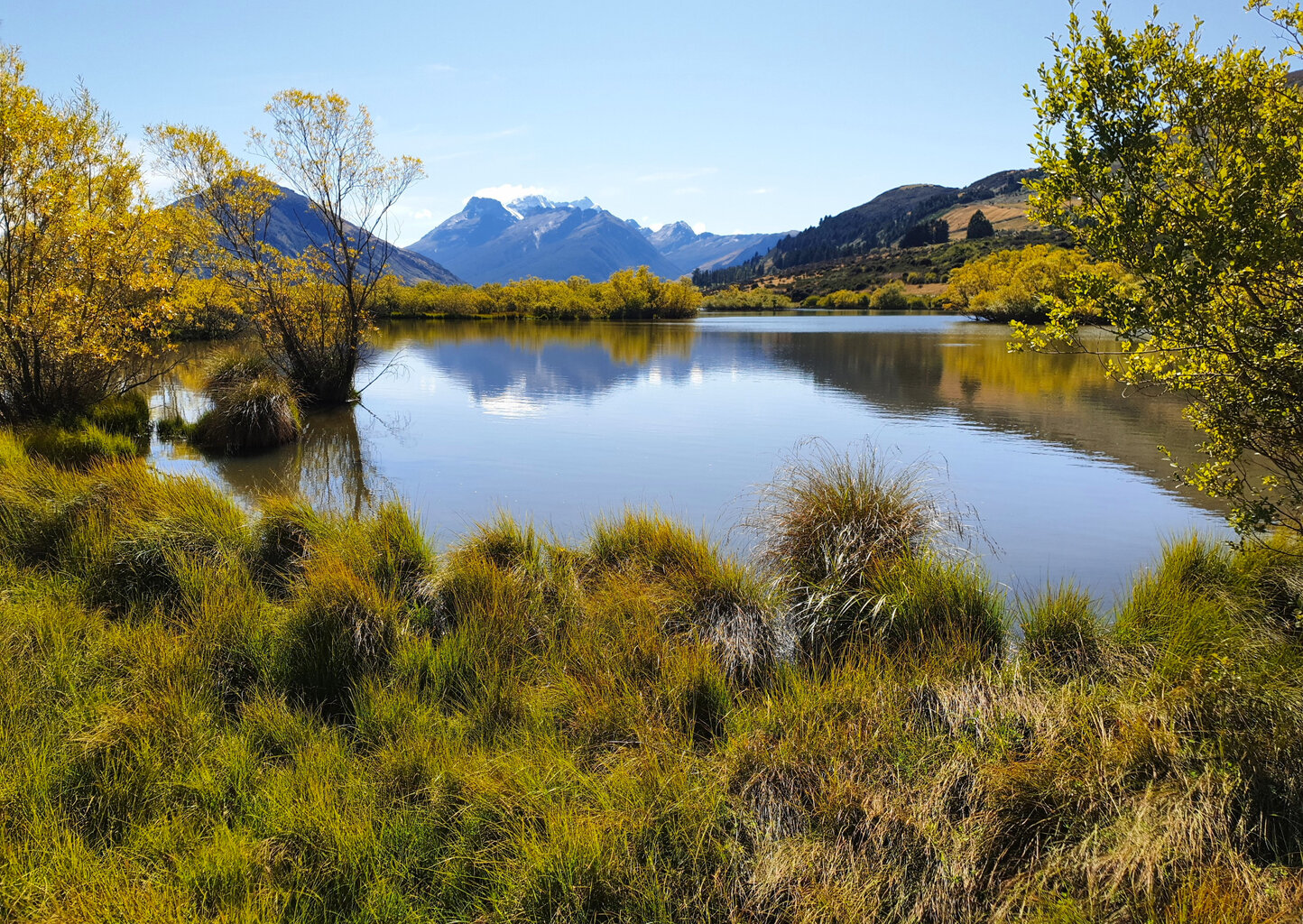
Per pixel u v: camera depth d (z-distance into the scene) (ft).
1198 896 6.97
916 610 13.47
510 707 11.23
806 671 12.52
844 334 125.90
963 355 84.12
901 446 34.96
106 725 9.82
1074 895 7.49
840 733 9.94
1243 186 9.39
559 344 103.35
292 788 8.96
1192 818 7.95
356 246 47.14
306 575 15.05
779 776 9.16
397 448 35.19
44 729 9.89
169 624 13.43
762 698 11.54
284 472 30.12
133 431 36.09
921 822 8.32
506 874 7.84
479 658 12.47
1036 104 10.72
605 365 74.18
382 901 7.48
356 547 15.80
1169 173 10.15
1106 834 7.97
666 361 78.64
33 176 28.48
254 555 16.62
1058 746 9.30
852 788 8.79
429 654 12.40
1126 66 10.01
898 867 7.90
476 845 8.41
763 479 28.96
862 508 16.30
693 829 8.34
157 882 7.46
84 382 33.86
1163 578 14.49
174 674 11.34
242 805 8.79
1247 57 9.97
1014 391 54.34
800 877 7.79
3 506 17.38
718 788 8.98
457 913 7.57
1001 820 8.40
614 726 10.69
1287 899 7.04
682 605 14.24
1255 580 14.19
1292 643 11.48
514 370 69.87
